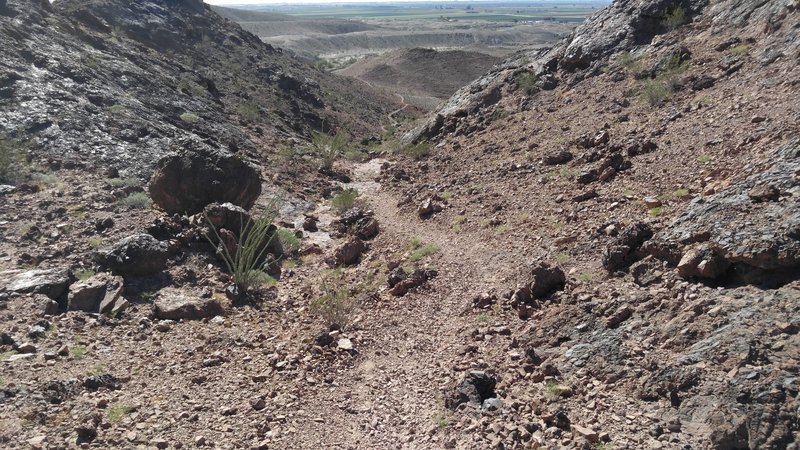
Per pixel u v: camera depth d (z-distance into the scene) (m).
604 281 9.02
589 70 23.78
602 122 17.84
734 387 5.64
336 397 7.70
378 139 38.38
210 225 12.73
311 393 7.75
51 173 15.26
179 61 37.34
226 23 54.44
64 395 7.06
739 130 12.17
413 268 11.98
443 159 22.30
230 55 44.53
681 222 8.77
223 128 25.47
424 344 9.06
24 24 24.42
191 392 7.54
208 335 9.22
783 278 6.81
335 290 11.39
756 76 14.88
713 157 11.66
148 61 30.92
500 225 13.23
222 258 12.14
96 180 15.35
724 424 5.36
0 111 17.17
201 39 44.22
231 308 10.48
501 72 30.78
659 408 6.06
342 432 6.92
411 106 65.31
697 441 5.45
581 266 9.91
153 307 9.93
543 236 11.71
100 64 24.89
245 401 7.43
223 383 7.85
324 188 20.78
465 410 6.89
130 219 12.97
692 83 16.95
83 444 6.10
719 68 17.06
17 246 11.44
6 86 18.47
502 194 15.21
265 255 13.29
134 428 6.57
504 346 8.32
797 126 10.50
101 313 9.43
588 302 8.52
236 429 6.79
